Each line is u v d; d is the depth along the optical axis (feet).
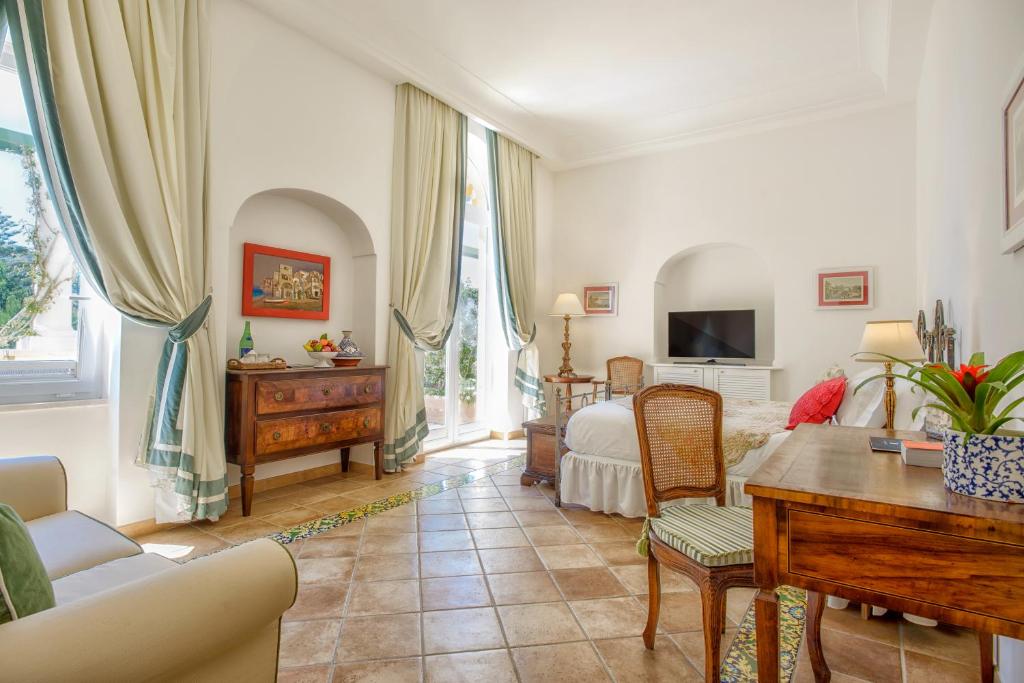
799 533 3.62
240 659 3.44
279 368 11.32
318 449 11.65
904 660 6.04
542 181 20.83
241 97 10.79
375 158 13.75
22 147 8.41
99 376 9.28
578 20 12.35
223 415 10.51
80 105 7.97
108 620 2.72
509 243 18.19
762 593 3.77
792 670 5.86
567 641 6.27
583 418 11.13
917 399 8.58
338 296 13.96
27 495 5.76
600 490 10.80
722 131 17.49
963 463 3.47
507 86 15.60
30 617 2.63
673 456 6.54
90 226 8.14
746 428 10.25
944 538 3.15
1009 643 5.27
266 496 11.82
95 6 8.14
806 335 16.55
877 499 3.38
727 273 19.31
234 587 3.22
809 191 16.62
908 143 15.29
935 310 10.33
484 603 7.14
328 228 13.69
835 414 9.87
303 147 11.98
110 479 9.22
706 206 18.31
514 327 18.35
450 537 9.53
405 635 6.35
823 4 11.73
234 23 10.69
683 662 5.87
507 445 18.01
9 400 8.27
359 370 12.58
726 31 12.80
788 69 14.62
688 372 18.28
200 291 9.75
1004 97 5.33
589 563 8.48
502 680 5.52
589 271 20.71
